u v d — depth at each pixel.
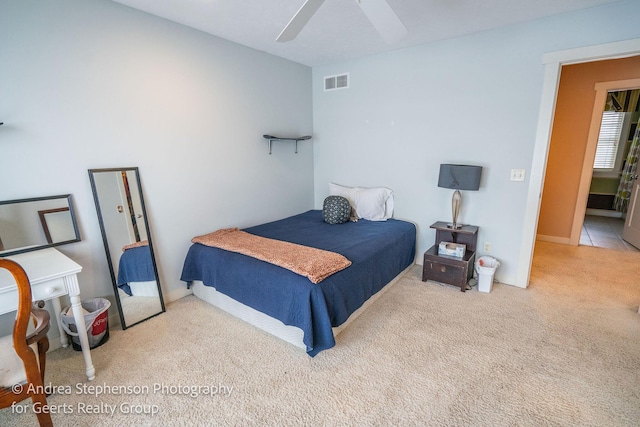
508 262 2.97
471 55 2.85
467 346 2.06
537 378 1.77
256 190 3.42
